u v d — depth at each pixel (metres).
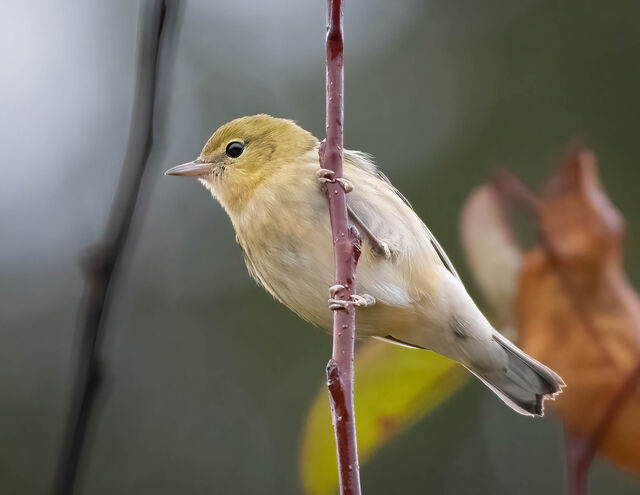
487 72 13.54
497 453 11.74
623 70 12.84
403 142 13.56
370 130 13.75
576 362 3.34
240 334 13.54
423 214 13.06
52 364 13.77
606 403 3.31
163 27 3.05
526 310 3.63
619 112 12.72
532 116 13.10
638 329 3.44
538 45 13.38
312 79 14.20
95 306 3.03
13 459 13.10
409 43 14.06
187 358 13.35
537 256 3.65
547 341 3.48
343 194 3.96
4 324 13.92
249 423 12.81
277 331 13.38
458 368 4.55
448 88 13.69
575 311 3.45
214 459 12.62
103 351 3.04
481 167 13.09
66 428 3.02
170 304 13.77
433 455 11.80
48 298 14.12
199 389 13.19
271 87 14.14
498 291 3.75
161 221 14.09
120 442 12.78
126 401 13.09
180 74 14.09
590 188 3.67
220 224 14.21
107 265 3.02
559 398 3.38
